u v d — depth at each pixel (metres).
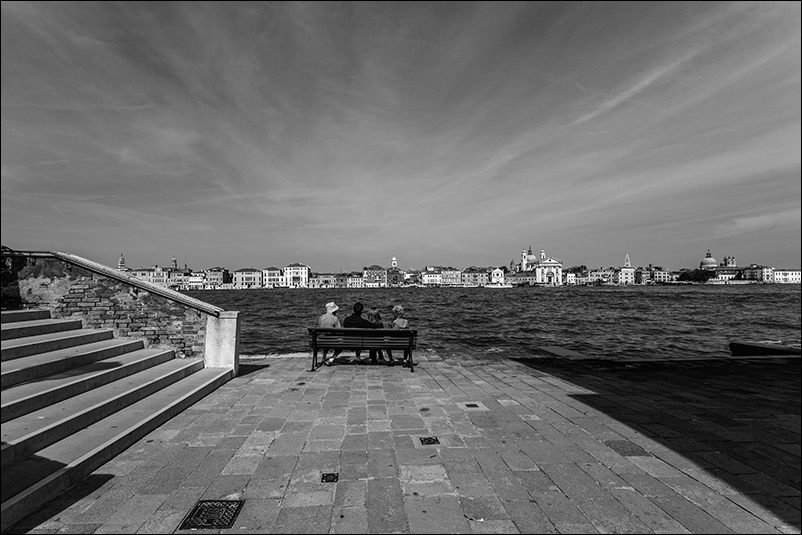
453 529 3.68
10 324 8.41
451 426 6.33
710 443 5.69
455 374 10.13
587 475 4.71
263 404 7.48
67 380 6.39
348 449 5.44
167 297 9.92
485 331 31.61
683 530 3.68
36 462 4.60
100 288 9.84
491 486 4.45
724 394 8.33
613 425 6.41
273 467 4.90
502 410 7.16
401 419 6.66
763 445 5.63
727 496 4.27
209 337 9.67
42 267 9.69
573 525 3.75
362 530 3.66
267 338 28.28
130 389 6.83
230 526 3.72
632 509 4.01
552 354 13.18
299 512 3.95
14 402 5.30
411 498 4.20
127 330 9.85
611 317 48.44
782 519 3.86
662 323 40.12
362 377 9.72
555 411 7.11
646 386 8.97
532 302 88.38
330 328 10.41
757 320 44.25
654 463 5.04
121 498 4.20
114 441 5.19
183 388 7.75
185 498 4.20
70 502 4.12
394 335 10.45
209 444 5.59
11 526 3.70
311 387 8.75
